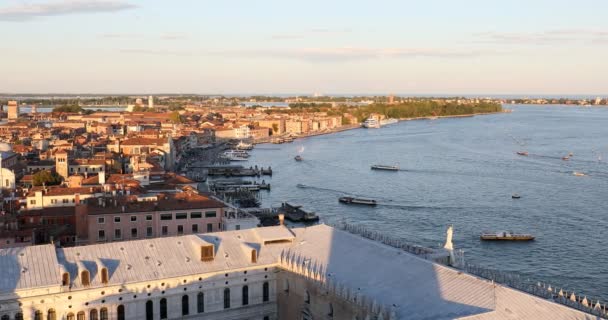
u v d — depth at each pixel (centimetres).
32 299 8538
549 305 7206
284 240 10712
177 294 9500
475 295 7644
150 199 16412
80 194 19038
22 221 16525
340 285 8700
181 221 16012
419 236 19738
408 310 7738
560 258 17225
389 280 8688
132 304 9219
